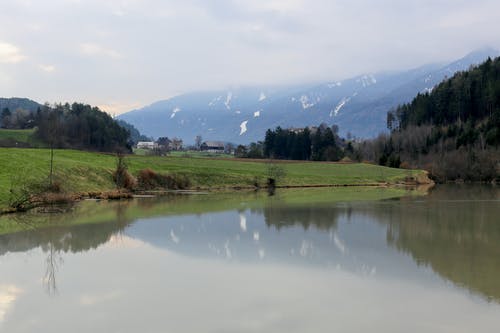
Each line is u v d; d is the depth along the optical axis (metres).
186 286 21.80
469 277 23.44
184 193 81.88
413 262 26.89
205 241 33.53
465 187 111.56
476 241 33.91
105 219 45.19
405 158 173.25
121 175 79.56
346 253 29.42
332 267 25.61
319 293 20.75
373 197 75.94
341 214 50.59
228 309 18.61
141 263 26.42
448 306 18.98
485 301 19.64
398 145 191.25
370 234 37.06
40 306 18.94
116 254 28.86
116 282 22.45
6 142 142.12
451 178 141.75
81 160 83.75
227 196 76.38
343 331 16.42
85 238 34.41
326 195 80.12
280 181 105.56
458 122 192.00
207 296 20.28
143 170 88.25
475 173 141.12
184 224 42.28
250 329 16.59
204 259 27.52
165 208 55.91
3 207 48.84
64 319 17.52
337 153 183.62
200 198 71.94
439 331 16.44
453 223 43.72
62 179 67.00
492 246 31.94
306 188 100.75
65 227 39.69
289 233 37.47
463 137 169.50
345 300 19.77
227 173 102.12
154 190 85.44
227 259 27.58
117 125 191.88
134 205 59.38
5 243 32.28
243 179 100.75
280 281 22.69
